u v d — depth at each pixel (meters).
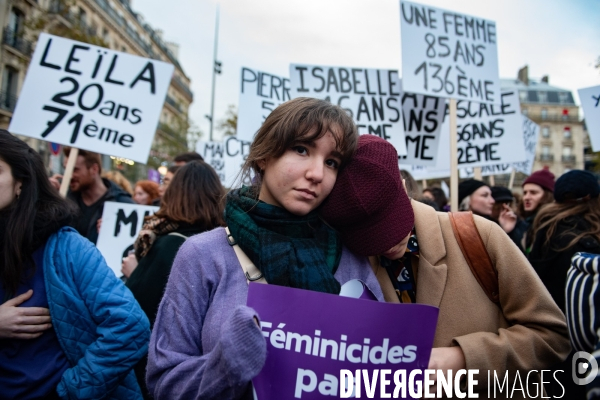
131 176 26.25
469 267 1.34
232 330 0.88
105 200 3.35
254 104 4.23
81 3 25.98
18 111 2.82
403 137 3.63
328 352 0.96
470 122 4.26
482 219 1.39
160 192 4.97
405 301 1.40
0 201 1.41
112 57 2.97
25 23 15.98
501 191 3.82
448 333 1.30
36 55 2.91
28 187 1.44
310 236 1.18
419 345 0.98
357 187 1.16
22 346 1.39
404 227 1.20
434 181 18.83
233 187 1.27
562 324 1.30
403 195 1.24
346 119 1.14
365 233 1.20
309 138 1.07
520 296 1.30
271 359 0.97
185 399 0.97
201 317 1.09
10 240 1.38
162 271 1.96
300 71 3.72
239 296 1.07
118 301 1.44
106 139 2.89
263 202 1.15
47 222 1.45
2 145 1.41
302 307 0.98
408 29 3.40
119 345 1.39
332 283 1.09
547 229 2.36
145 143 2.91
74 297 1.42
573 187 2.32
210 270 1.11
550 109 49.47
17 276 1.40
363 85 3.70
